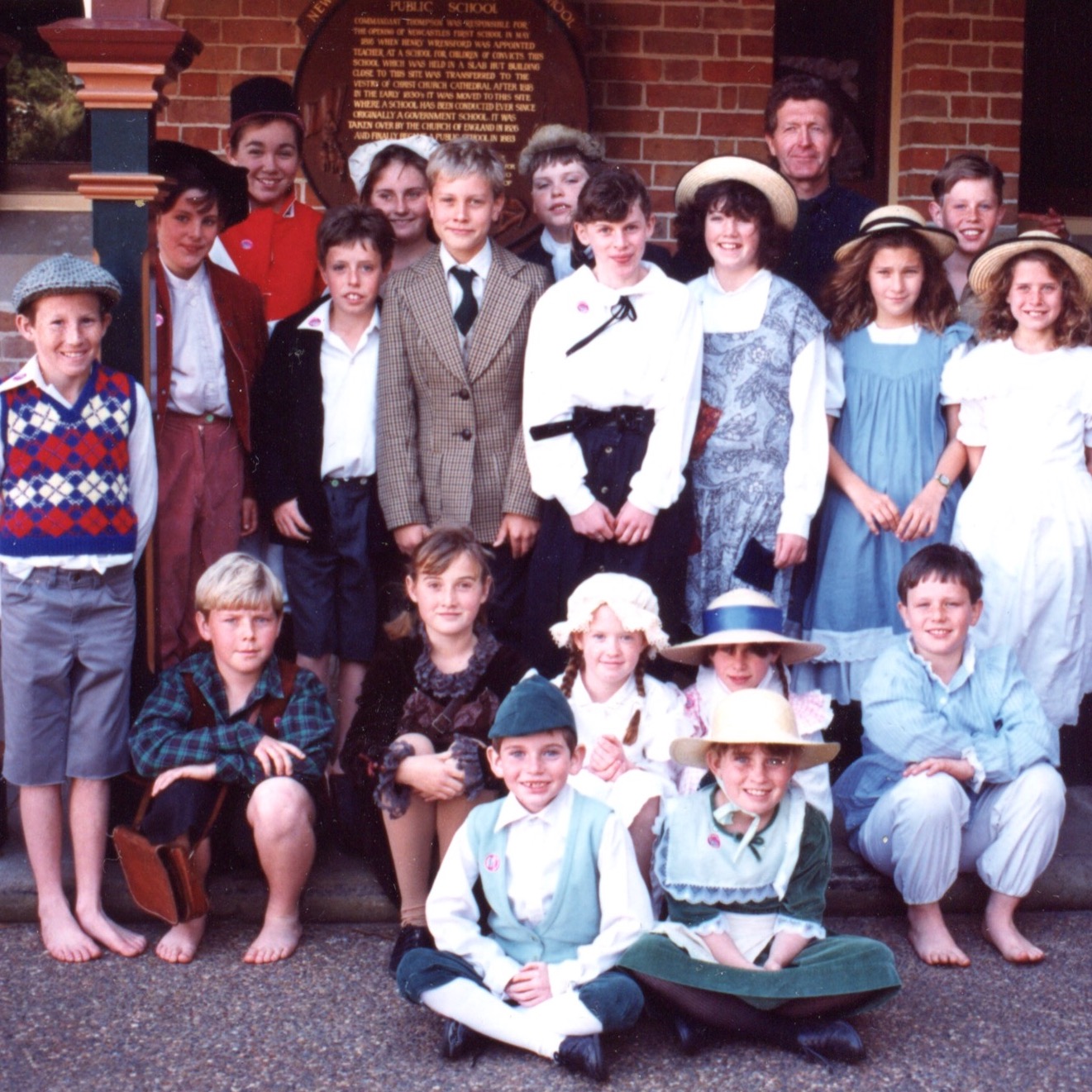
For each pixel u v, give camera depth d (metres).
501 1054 3.04
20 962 3.42
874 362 4.16
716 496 4.04
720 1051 3.07
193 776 3.50
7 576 3.48
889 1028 3.16
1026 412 4.04
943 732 3.58
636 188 3.85
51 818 3.56
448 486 4.06
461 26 5.91
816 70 6.30
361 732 3.58
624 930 3.14
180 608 4.20
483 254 4.11
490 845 3.21
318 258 4.14
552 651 3.98
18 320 3.48
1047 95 6.38
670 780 3.59
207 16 5.96
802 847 3.18
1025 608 4.02
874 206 4.69
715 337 4.05
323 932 3.61
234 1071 2.95
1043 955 3.50
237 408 4.20
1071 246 3.99
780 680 3.72
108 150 3.62
